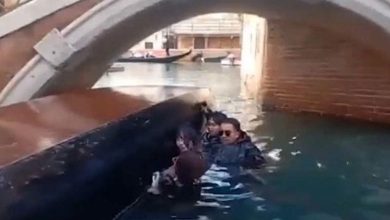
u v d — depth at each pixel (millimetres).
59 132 3346
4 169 2461
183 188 4996
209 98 7988
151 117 4906
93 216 3594
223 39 36656
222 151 5902
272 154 6504
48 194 2877
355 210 4508
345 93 8648
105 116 4145
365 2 6512
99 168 3641
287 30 9555
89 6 5750
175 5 6430
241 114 9852
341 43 8430
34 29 5656
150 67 28203
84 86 7223
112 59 7551
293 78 9758
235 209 4535
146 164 4762
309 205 4645
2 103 5598
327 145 6969
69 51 5676
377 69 7969
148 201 4648
